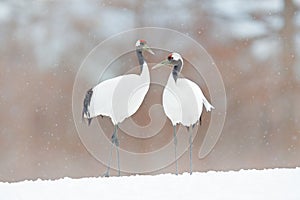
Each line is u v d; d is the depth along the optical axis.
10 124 22.12
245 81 23.19
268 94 22.94
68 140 21.19
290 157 21.72
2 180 21.27
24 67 23.17
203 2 24.75
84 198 6.38
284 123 22.38
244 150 21.58
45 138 21.52
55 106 22.34
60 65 23.11
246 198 6.06
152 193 6.54
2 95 22.59
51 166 21.00
